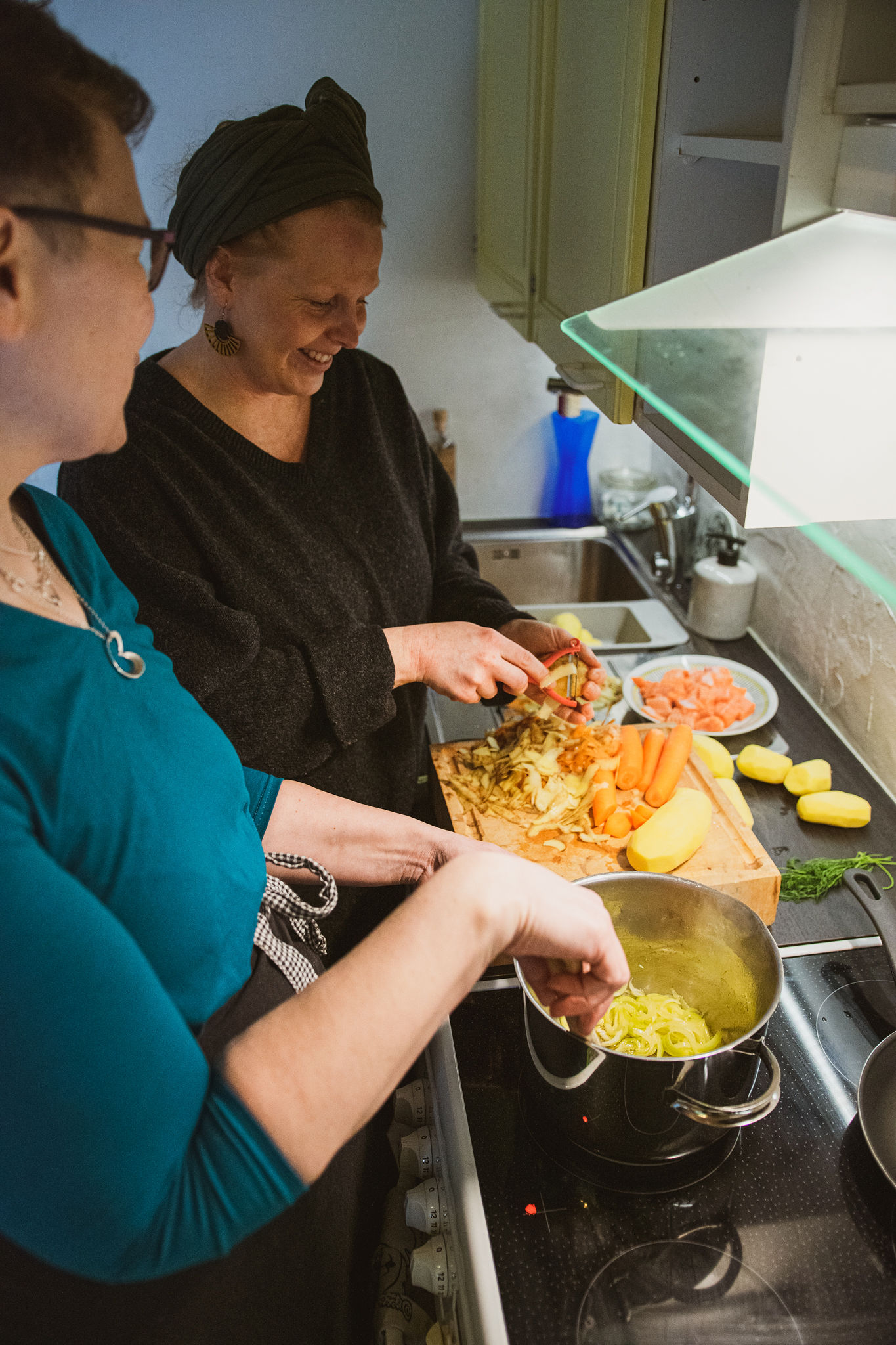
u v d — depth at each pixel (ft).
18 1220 1.56
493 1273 2.50
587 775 4.13
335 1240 2.83
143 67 6.33
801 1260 2.56
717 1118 2.47
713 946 3.09
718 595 5.98
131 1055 1.52
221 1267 2.29
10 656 1.72
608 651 5.99
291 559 3.66
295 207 3.02
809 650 5.42
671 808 3.85
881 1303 2.46
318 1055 1.66
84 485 3.40
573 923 2.02
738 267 2.56
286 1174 1.65
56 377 1.57
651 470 7.92
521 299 5.67
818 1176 2.78
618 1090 2.54
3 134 1.38
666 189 3.52
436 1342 3.10
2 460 1.64
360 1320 3.21
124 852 1.82
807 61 2.43
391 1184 3.68
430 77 6.53
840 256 2.34
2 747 1.64
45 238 1.46
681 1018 3.09
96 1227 1.53
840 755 4.90
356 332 3.37
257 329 3.28
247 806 2.44
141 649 2.18
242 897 2.22
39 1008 1.43
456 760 4.38
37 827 1.70
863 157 2.38
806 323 2.28
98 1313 2.13
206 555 3.49
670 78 3.32
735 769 4.76
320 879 2.86
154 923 1.89
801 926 3.75
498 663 3.82
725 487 2.92
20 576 1.88
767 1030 3.25
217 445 3.58
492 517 8.12
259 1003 2.30
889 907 3.34
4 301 1.45
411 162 6.81
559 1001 2.35
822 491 2.05
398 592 4.13
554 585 7.82
